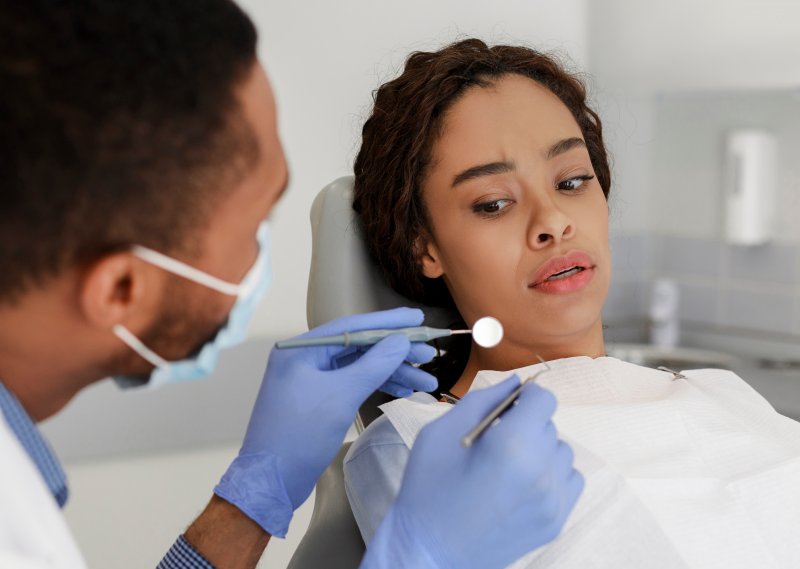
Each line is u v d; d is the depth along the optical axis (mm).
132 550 2068
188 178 616
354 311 1194
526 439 708
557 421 952
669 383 1095
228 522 944
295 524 2166
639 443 946
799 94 2482
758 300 2664
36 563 570
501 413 764
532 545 736
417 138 1141
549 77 1211
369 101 2246
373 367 917
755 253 2652
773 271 2621
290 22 2180
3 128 555
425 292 1235
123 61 574
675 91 2377
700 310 2803
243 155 642
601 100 2541
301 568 1094
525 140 1109
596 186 1157
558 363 1073
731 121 2646
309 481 948
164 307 665
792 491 927
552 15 2375
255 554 958
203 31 615
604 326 1423
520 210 1109
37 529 585
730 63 2215
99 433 2021
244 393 2117
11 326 622
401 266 1202
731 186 2598
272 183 686
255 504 931
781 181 2572
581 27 2414
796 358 2570
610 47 2373
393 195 1175
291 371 940
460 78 1146
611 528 851
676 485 905
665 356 2666
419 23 2268
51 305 616
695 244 2789
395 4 2240
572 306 1095
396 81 1213
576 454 892
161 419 2055
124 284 636
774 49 2146
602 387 1050
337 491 1146
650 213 2875
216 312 702
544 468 710
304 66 2203
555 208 1090
